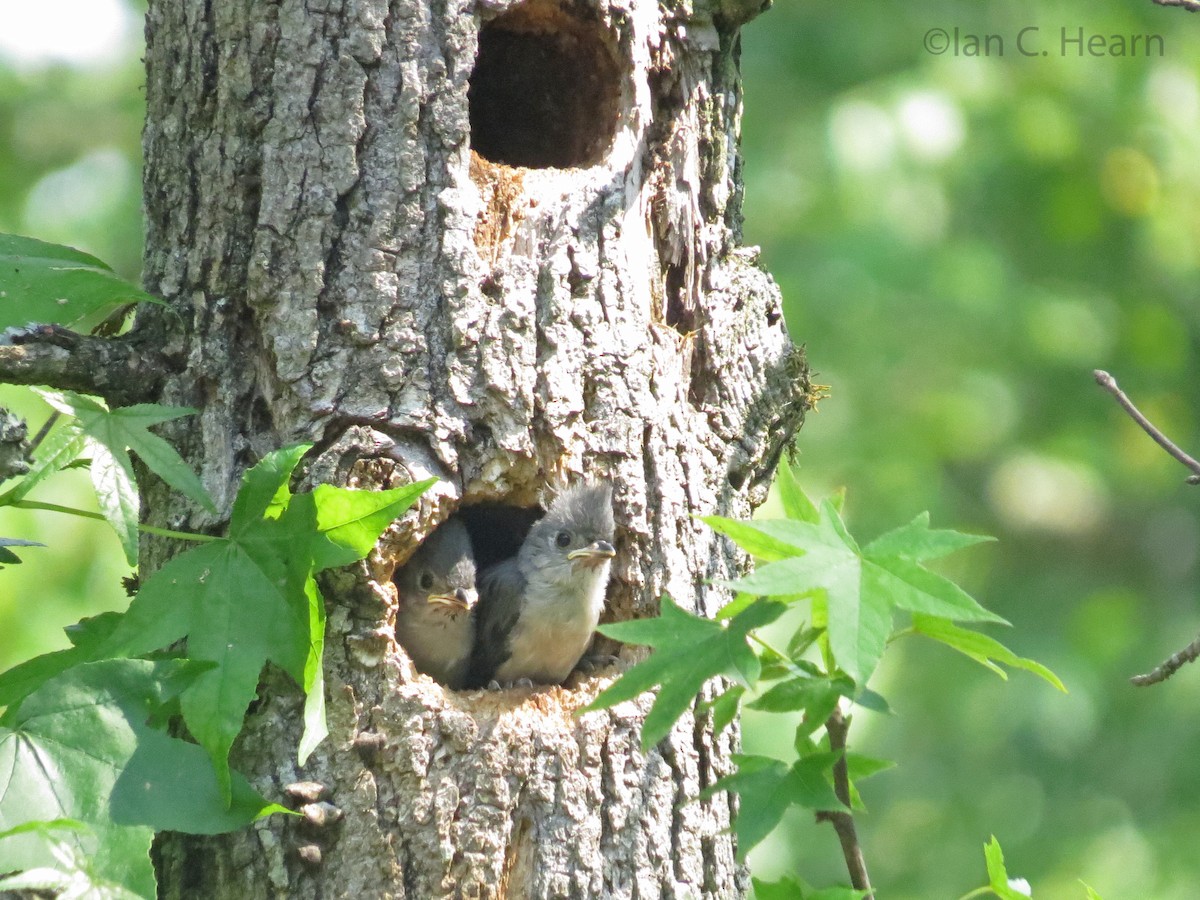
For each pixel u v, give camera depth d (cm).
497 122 1022
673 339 903
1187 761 1983
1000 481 2133
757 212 1962
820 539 639
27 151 2131
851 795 749
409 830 784
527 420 831
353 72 829
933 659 2042
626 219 887
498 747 802
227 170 834
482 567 1103
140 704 713
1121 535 2191
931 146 1880
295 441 801
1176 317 2166
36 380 804
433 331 820
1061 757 2012
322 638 743
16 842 653
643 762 836
